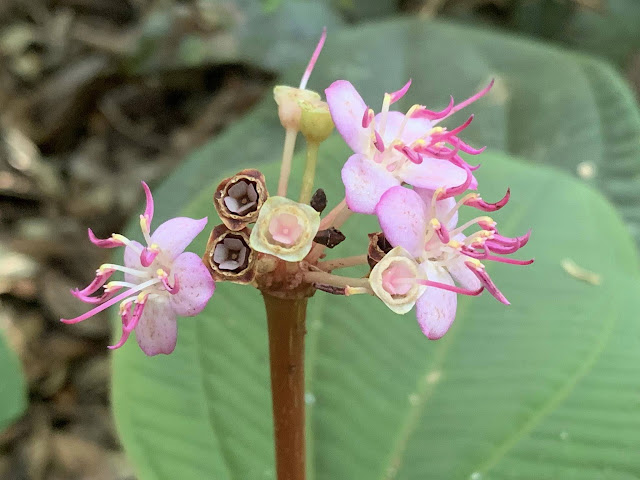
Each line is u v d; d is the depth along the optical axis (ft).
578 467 0.34
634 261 0.43
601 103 0.71
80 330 0.91
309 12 0.96
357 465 0.35
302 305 0.23
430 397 0.37
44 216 1.04
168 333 0.21
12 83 1.18
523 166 0.47
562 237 0.43
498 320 0.40
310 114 0.22
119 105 1.18
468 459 0.35
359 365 0.38
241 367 0.37
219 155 0.75
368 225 0.42
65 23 1.26
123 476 0.78
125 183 1.08
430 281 0.20
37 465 0.79
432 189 0.21
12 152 1.09
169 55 0.95
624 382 0.36
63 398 0.86
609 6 0.98
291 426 0.25
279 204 0.20
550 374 0.37
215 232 0.20
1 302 0.91
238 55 0.93
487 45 0.78
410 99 0.74
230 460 0.34
